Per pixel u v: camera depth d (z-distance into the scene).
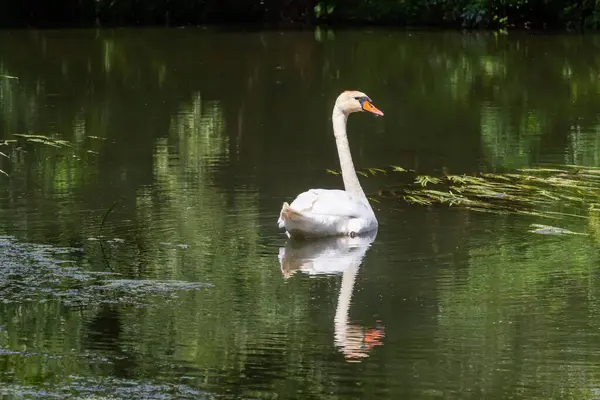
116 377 8.21
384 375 8.27
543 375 8.27
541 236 12.64
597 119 21.58
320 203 12.68
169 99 24.47
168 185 15.47
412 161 17.53
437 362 8.54
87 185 15.44
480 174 16.11
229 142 19.19
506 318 9.64
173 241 12.34
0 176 16.03
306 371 8.34
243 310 9.84
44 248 11.90
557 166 16.95
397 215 13.80
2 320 9.48
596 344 8.95
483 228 13.05
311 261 11.59
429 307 9.98
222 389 8.00
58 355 8.65
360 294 10.38
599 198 14.66
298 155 17.97
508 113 22.50
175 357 8.64
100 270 11.09
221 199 14.57
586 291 10.43
